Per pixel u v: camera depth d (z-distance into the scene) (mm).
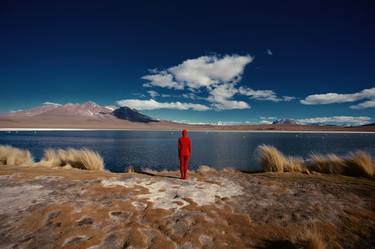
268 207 4699
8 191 5316
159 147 41219
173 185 6293
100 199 4836
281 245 3246
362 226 3904
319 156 10688
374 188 6285
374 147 39625
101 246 3047
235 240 3357
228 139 72062
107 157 27969
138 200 4863
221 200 5070
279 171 9430
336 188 6254
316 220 4086
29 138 60250
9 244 3039
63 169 8930
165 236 3371
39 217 3857
